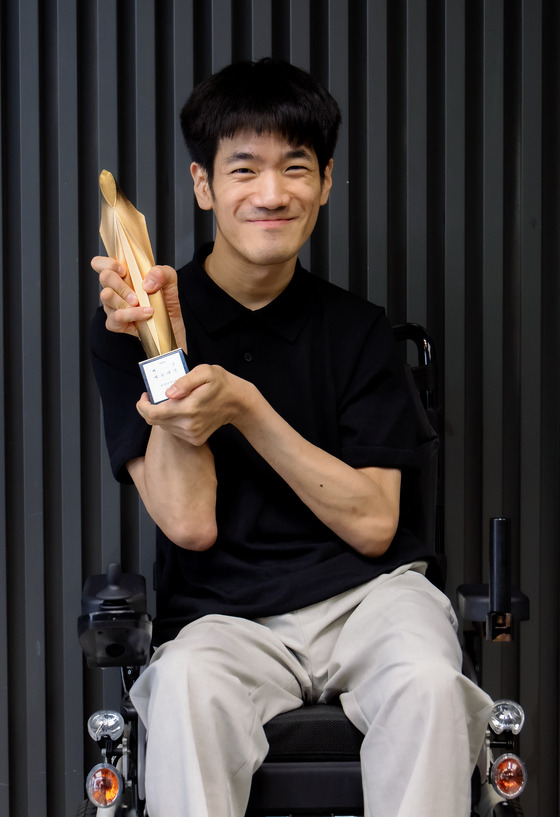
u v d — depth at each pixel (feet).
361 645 4.47
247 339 5.26
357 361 5.33
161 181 6.92
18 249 6.91
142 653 4.30
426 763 3.84
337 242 6.90
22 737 6.98
